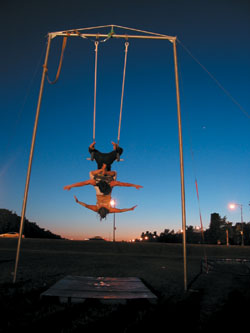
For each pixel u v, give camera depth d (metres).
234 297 8.38
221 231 91.62
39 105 10.97
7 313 6.27
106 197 8.74
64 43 11.52
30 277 11.00
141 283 9.05
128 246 26.41
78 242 26.50
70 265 15.54
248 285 10.59
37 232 79.38
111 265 16.08
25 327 5.46
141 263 17.94
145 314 6.40
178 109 11.06
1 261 16.61
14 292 8.18
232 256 26.06
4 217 67.06
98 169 9.38
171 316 6.34
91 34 11.20
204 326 5.76
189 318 6.26
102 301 7.14
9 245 26.39
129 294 7.40
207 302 7.75
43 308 6.66
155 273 13.27
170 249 26.52
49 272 12.59
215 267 15.91
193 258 23.25
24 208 10.32
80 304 6.99
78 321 5.84
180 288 9.71
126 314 6.38
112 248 26.23
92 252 25.27
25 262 16.42
